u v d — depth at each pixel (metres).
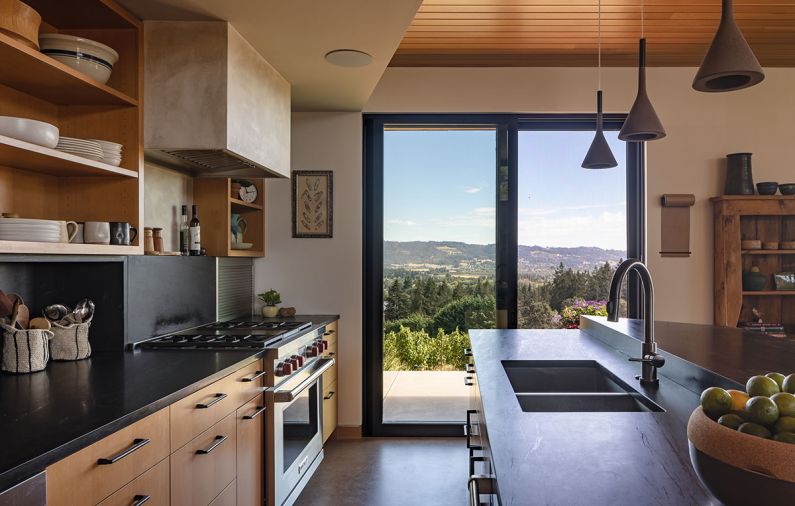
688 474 1.02
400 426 4.23
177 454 1.76
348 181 4.19
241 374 2.32
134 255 2.55
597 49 3.88
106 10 2.24
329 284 4.19
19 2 1.73
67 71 1.94
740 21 3.43
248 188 3.98
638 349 2.30
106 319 2.48
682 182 4.21
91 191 2.39
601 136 3.23
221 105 2.47
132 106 2.43
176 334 2.93
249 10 2.38
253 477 2.47
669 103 4.21
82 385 1.81
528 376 2.35
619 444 1.20
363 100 3.84
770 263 4.20
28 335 2.02
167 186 3.18
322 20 2.47
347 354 4.18
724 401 0.88
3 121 1.70
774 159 4.20
